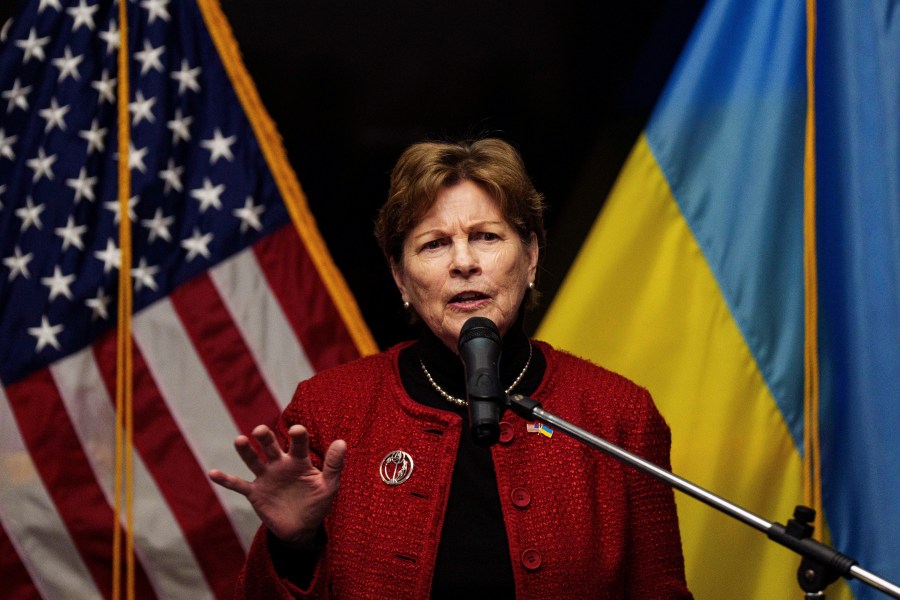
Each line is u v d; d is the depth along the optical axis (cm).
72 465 589
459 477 385
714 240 573
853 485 545
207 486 593
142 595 587
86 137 602
